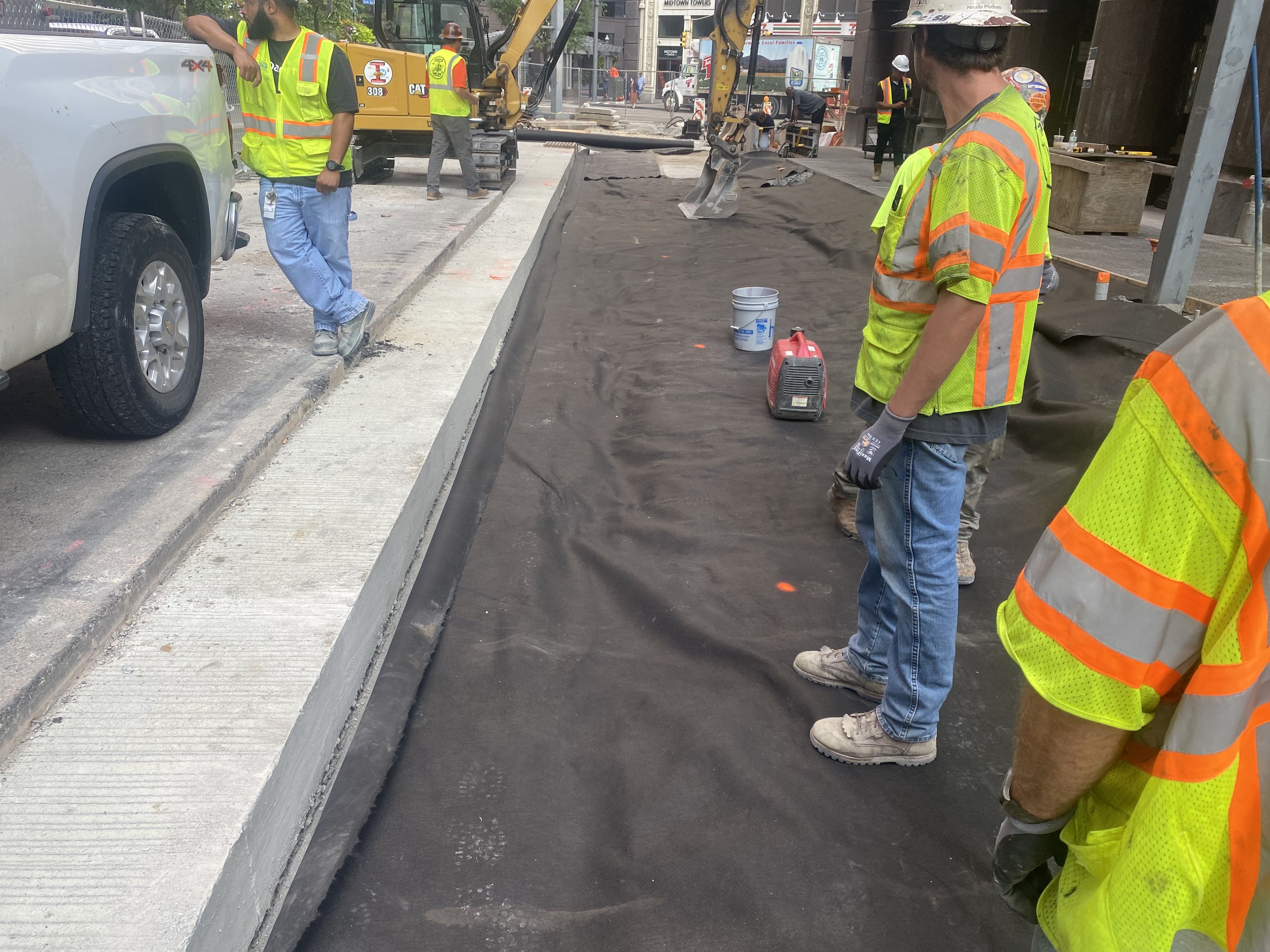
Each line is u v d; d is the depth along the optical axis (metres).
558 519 3.95
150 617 2.51
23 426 3.51
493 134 11.36
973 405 2.03
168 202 3.74
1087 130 12.22
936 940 1.97
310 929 1.93
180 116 3.51
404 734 2.56
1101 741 0.96
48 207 2.66
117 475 3.13
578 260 9.27
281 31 3.97
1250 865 0.86
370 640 2.80
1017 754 1.08
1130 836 0.93
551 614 3.21
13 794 1.88
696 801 2.34
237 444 3.43
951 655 2.31
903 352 2.12
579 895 2.05
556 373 5.87
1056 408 4.60
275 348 4.61
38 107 2.64
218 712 2.15
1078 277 6.70
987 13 1.86
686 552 3.64
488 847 2.17
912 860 2.17
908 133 13.99
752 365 5.98
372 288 5.92
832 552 3.66
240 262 6.58
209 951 1.67
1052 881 1.17
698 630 3.04
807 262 9.05
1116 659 0.90
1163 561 0.87
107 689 2.21
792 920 2.00
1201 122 5.66
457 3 12.53
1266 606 0.82
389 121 11.27
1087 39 14.87
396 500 3.26
